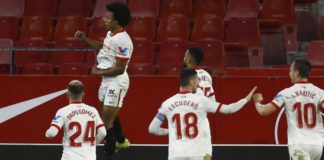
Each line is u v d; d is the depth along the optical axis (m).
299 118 28.67
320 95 28.81
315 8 57.66
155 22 54.22
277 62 52.91
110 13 31.77
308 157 28.58
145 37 53.00
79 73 46.16
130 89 38.12
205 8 56.44
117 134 33.59
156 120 28.28
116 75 32.09
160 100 38.06
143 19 53.53
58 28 53.66
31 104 38.22
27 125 38.22
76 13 57.00
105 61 32.12
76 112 28.92
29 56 49.97
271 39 53.31
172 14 56.34
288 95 28.89
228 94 37.84
